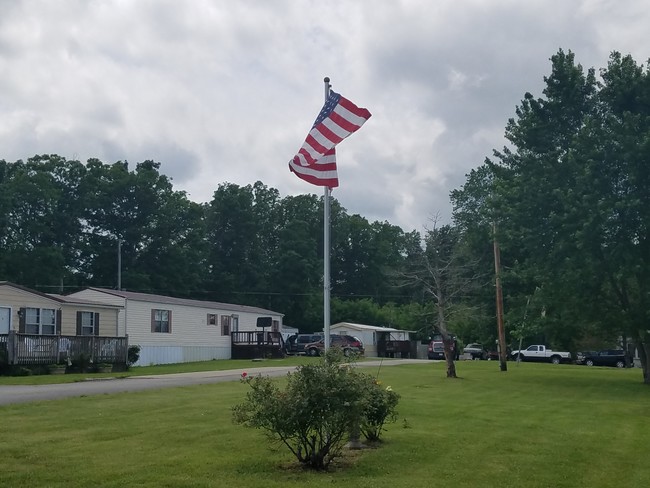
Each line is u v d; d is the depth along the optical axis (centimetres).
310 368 937
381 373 3125
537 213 3031
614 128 2819
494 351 5853
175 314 4294
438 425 1413
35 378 2564
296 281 7444
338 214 8919
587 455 1120
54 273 5903
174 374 2944
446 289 4250
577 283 2923
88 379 2542
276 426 923
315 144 1243
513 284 4803
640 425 1534
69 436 1139
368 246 8950
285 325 7344
